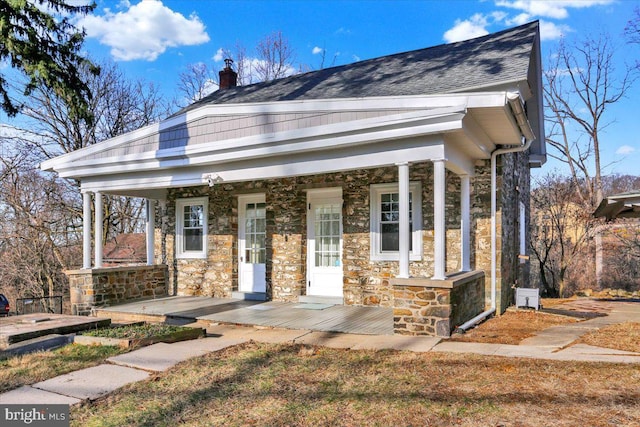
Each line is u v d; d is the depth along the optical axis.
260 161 7.61
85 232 9.58
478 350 5.07
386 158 6.38
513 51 7.52
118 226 21.56
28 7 7.96
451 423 3.15
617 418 3.11
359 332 6.29
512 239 9.13
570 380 3.91
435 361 4.67
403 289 6.08
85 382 4.21
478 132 6.65
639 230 18.38
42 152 17.36
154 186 8.78
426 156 6.07
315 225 9.27
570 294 17.66
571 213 18.17
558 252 18.56
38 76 8.25
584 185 19.17
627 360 4.48
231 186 10.17
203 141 8.03
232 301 9.57
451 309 5.84
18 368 4.65
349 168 6.71
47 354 5.21
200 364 4.77
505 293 8.27
